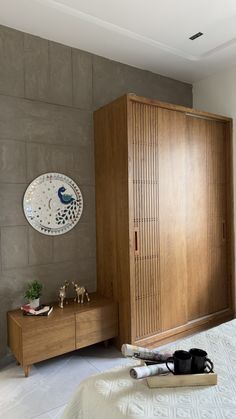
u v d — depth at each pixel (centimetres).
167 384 123
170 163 284
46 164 269
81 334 246
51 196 271
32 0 217
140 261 263
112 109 269
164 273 280
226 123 333
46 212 268
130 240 254
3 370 237
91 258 297
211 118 317
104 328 260
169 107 278
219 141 330
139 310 262
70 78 282
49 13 232
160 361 139
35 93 262
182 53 301
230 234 337
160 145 276
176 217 290
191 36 270
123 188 259
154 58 308
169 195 284
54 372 234
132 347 139
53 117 272
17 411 190
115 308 268
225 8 230
